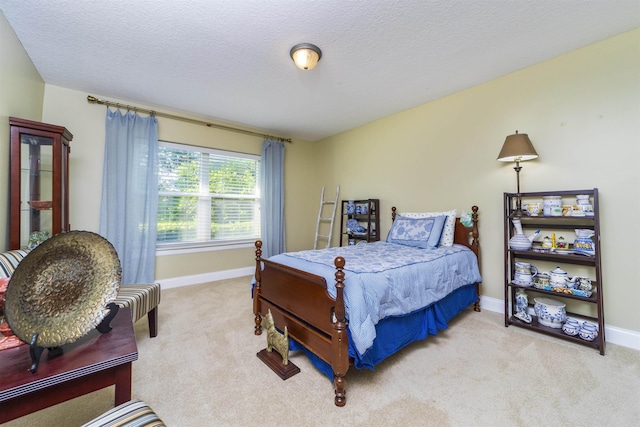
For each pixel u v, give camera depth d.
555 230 2.32
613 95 2.03
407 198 3.46
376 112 3.54
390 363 1.79
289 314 1.92
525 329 2.28
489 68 2.46
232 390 1.53
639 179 1.93
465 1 1.65
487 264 2.73
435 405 1.41
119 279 1.14
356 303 1.52
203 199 3.81
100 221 3.02
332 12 1.73
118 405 0.96
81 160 2.96
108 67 2.44
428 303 1.97
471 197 2.84
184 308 2.79
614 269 2.03
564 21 1.84
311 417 1.33
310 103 3.24
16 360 0.90
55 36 2.00
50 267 1.01
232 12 1.73
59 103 2.83
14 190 1.99
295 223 4.81
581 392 1.49
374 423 1.29
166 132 3.49
